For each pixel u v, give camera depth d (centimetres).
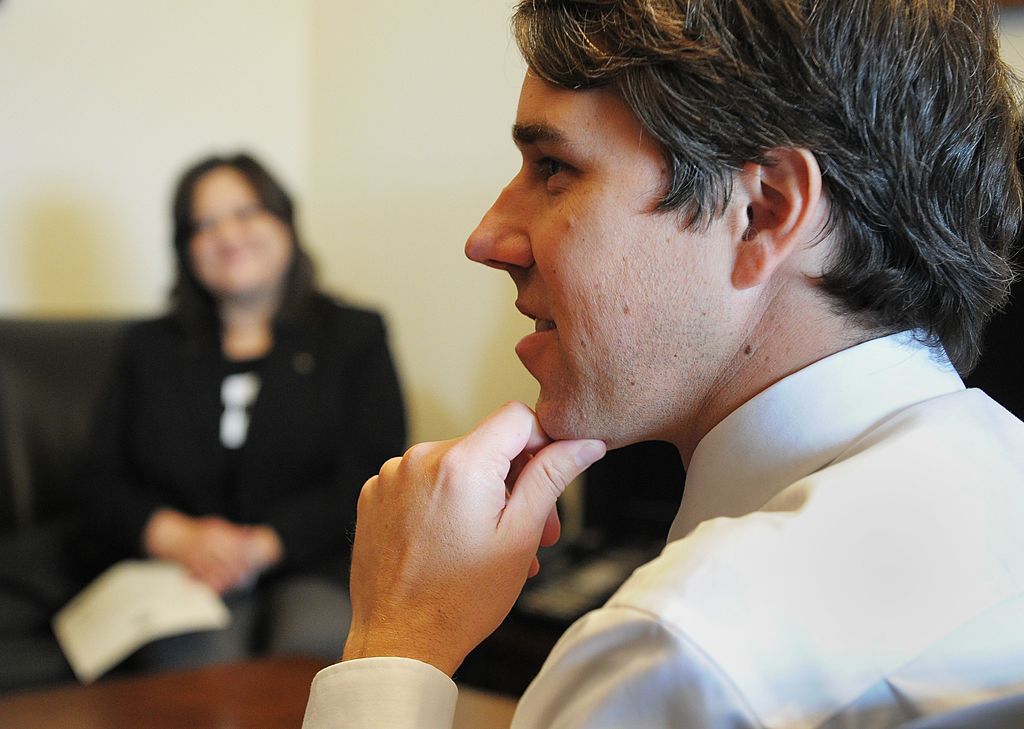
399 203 264
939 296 67
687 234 62
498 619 68
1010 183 73
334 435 228
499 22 226
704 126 60
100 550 221
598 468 217
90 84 268
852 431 64
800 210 61
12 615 203
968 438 62
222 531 209
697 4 60
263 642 193
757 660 49
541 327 71
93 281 274
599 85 62
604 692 50
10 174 257
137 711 131
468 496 68
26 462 229
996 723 50
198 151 288
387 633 67
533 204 70
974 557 55
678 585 51
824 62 60
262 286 231
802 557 52
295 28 300
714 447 66
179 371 230
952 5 65
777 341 65
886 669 50
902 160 62
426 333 252
